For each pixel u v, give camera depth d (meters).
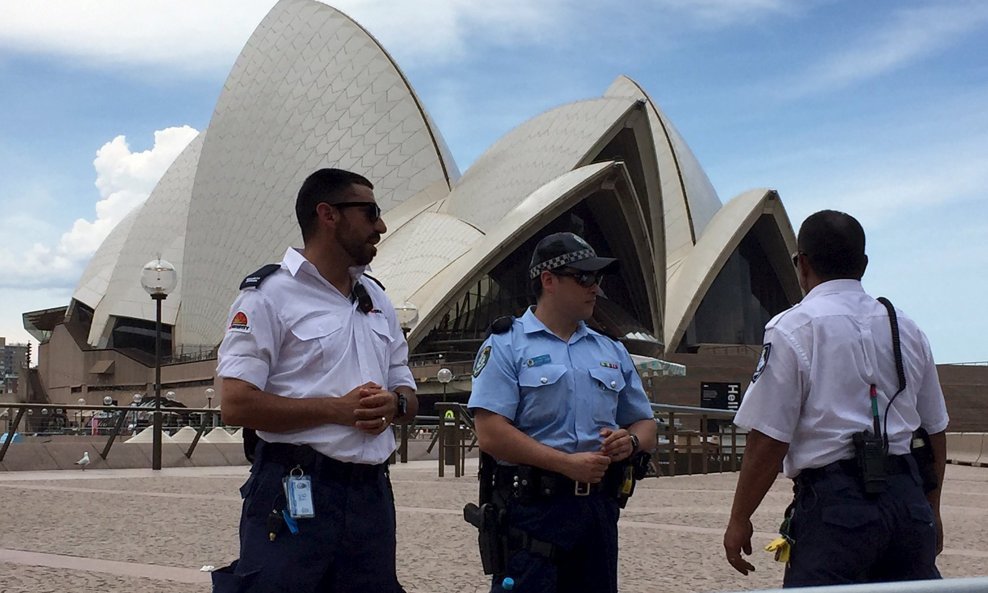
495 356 3.52
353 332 3.19
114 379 64.75
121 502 9.85
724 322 52.53
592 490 3.39
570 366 3.52
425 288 44.41
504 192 47.59
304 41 54.12
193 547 6.80
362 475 3.06
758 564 6.32
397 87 52.53
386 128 52.22
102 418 28.27
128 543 6.99
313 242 3.21
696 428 22.61
